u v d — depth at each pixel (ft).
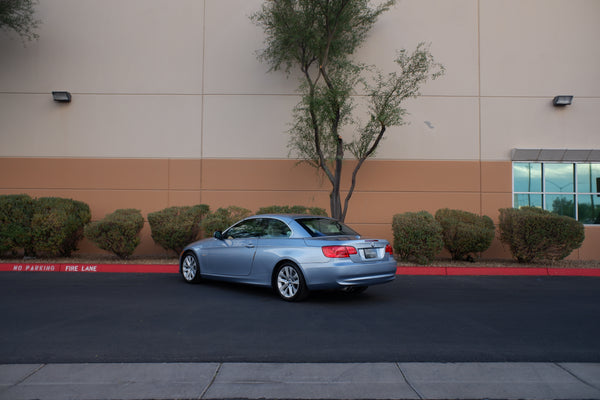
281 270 23.25
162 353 14.88
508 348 15.71
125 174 42.52
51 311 20.62
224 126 42.75
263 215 25.94
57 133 42.60
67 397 11.51
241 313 20.54
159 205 42.42
